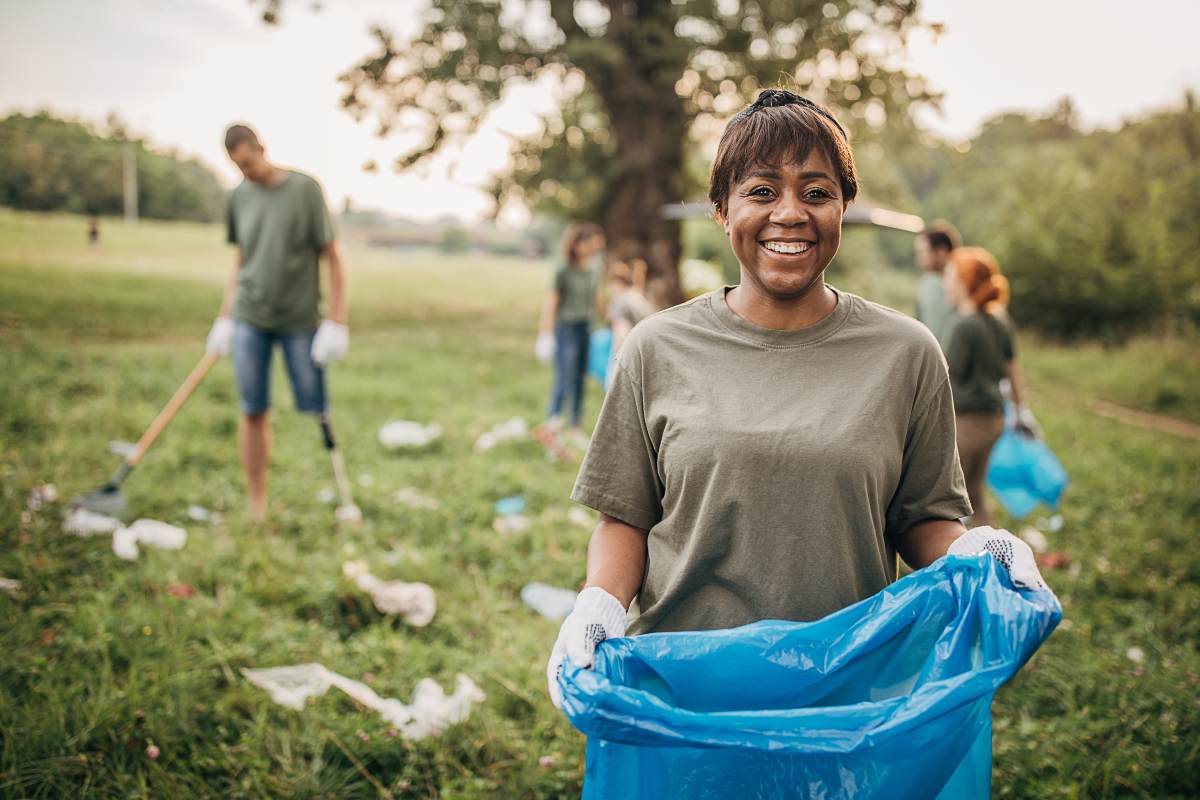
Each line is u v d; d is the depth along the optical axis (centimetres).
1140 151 2584
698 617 160
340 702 308
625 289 625
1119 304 1873
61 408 700
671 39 1212
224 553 424
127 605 359
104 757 262
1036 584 142
